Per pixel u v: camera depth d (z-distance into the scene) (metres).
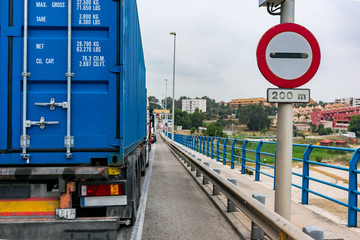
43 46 4.75
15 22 4.70
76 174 4.54
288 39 4.39
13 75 4.66
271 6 4.68
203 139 27.09
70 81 4.74
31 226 4.55
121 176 5.12
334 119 151.25
